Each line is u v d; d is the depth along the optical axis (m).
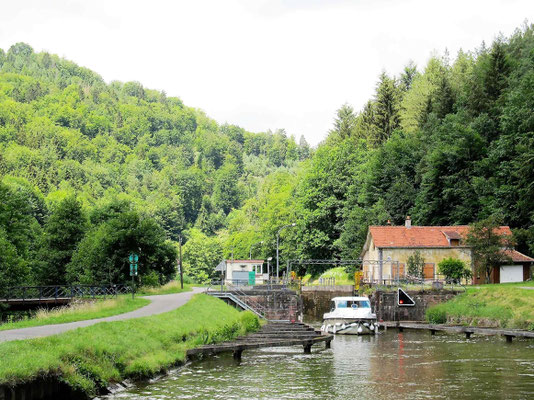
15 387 18.86
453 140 86.81
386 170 96.69
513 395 25.02
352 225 94.81
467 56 128.25
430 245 74.62
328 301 81.38
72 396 21.59
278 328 48.44
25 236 71.69
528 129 74.75
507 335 45.38
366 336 53.31
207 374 29.81
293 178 167.88
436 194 86.19
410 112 120.62
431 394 25.31
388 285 69.00
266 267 125.94
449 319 58.91
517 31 112.69
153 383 26.67
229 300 65.81
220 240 193.12
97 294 57.72
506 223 77.25
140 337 30.36
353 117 148.50
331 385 27.34
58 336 24.73
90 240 73.44
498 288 59.72
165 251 81.94
